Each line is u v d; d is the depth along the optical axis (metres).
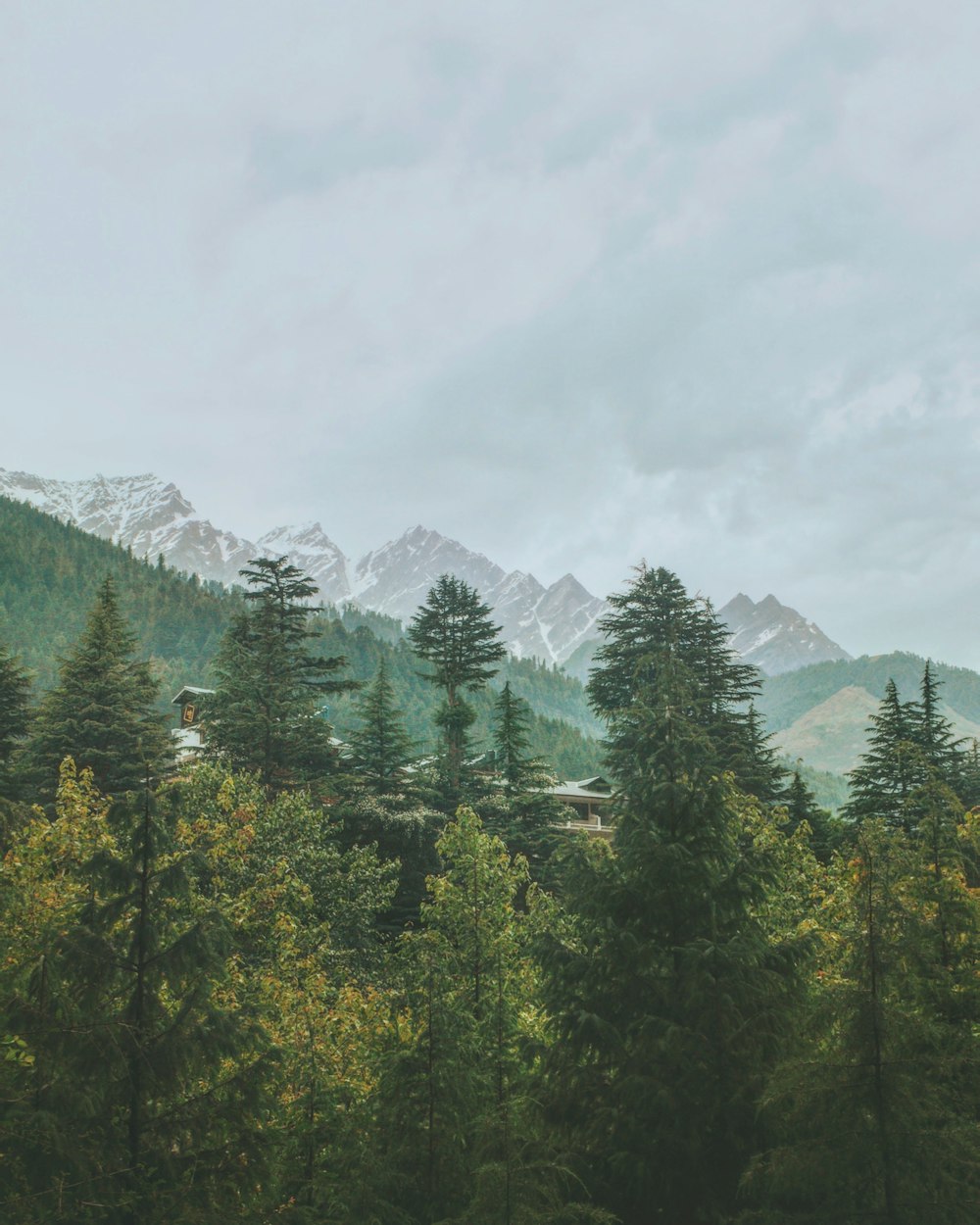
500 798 41.44
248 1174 10.27
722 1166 10.67
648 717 13.61
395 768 41.44
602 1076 11.59
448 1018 12.29
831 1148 9.32
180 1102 10.65
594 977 12.10
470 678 49.78
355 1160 11.36
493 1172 9.88
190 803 25.70
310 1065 13.34
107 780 36.38
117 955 10.43
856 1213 9.12
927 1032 9.68
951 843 13.38
